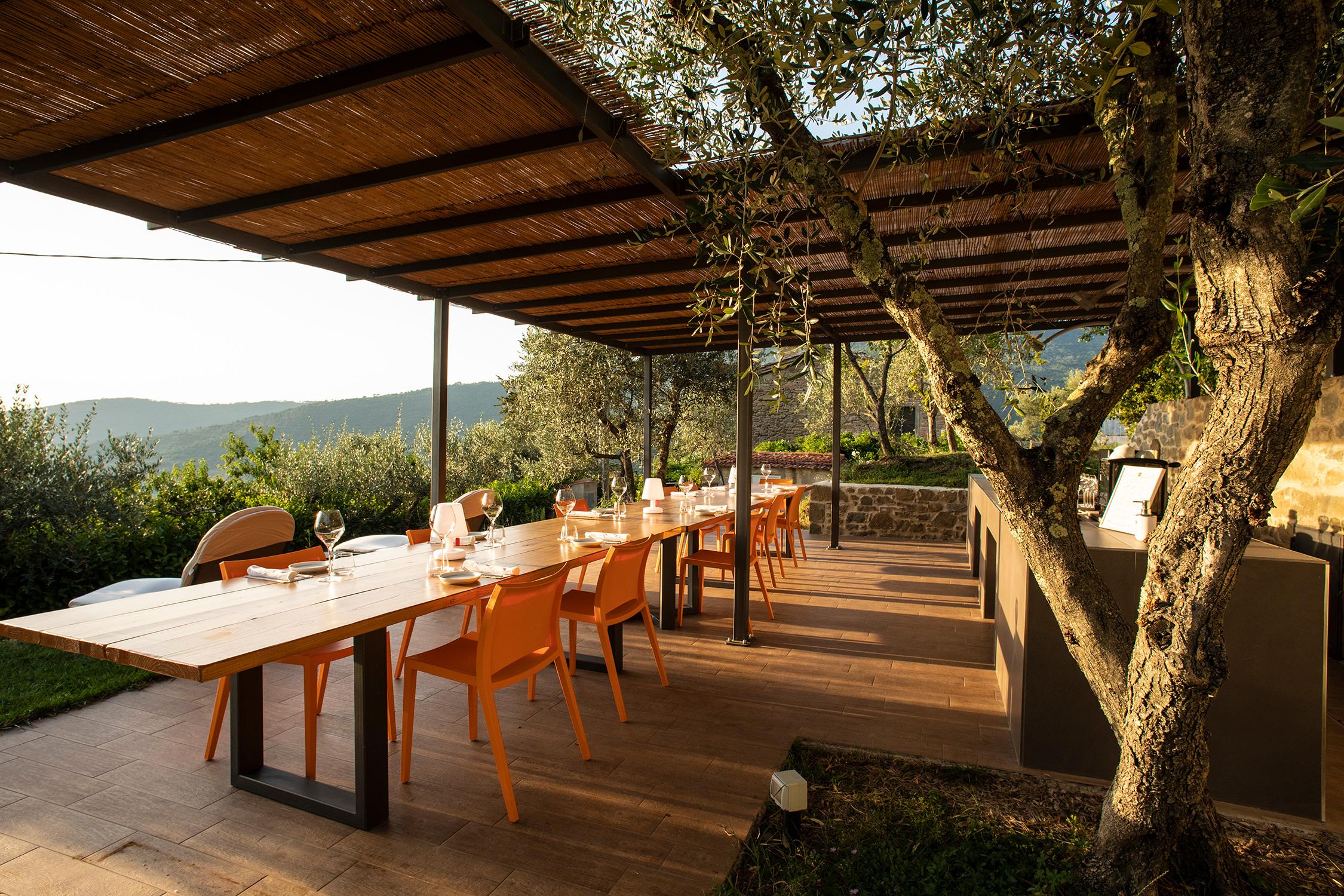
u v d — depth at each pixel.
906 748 2.83
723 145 2.11
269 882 1.93
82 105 2.47
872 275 1.92
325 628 1.94
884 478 10.98
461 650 2.62
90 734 2.87
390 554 3.21
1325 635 2.31
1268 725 2.36
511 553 3.25
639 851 2.10
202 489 5.50
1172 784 1.70
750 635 4.40
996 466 1.86
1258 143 1.39
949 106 2.16
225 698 2.68
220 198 3.34
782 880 1.93
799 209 3.15
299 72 2.33
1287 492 4.51
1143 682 1.69
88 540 4.29
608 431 9.73
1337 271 1.32
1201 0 1.45
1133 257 1.84
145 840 2.12
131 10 1.99
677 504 5.58
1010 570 3.13
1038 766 2.63
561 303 5.71
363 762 2.19
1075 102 2.16
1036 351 2.87
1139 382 9.61
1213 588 1.55
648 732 2.99
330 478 6.88
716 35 1.90
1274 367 1.40
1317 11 1.37
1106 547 2.54
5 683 3.29
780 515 6.88
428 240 4.08
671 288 5.27
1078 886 1.80
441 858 2.06
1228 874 1.77
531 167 3.12
